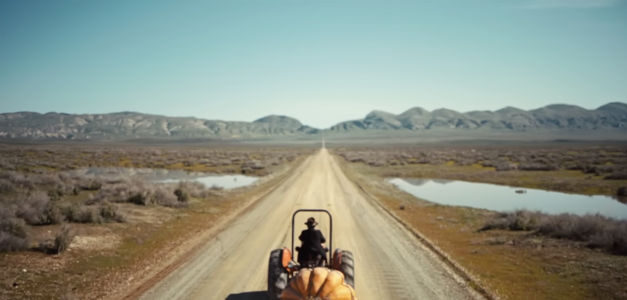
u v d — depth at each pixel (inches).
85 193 975.0
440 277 370.6
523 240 542.9
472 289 338.6
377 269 393.1
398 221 682.8
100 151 3986.2
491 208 927.0
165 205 806.5
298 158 3122.5
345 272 290.5
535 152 3708.2
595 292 339.3
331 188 1167.6
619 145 5930.1
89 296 314.7
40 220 568.4
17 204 637.9
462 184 1467.8
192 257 435.5
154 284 344.2
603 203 997.2
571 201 1037.8
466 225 680.4
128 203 802.2
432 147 6358.3
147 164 2333.9
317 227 604.7
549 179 1491.1
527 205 968.3
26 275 357.1
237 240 518.9
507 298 324.2
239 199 942.4
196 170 2012.8
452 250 498.0
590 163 2143.2
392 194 1100.5
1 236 423.5
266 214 727.7
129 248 473.4
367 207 828.0
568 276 385.1
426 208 865.5
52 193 844.0
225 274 373.4
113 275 370.3
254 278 361.7
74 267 390.3
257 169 2023.9
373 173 1841.8
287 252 293.1
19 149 3848.4
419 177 1711.4
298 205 836.0
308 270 244.1
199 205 833.5
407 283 351.6
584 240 519.5
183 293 321.7
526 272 402.6
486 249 506.0
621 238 465.7
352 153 4092.0
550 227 577.9
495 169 1971.0
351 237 540.7
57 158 2615.7
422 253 461.7
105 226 578.9
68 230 458.0
